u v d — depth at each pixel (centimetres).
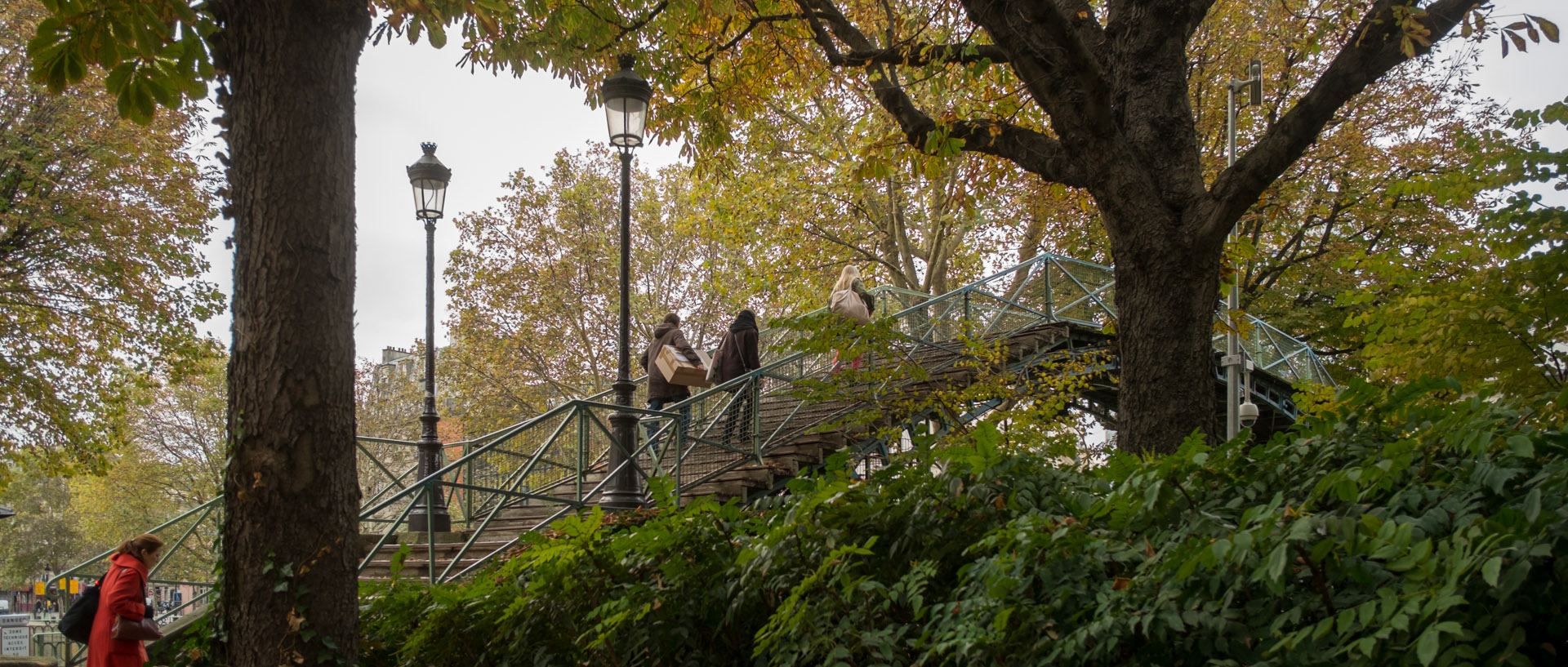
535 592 442
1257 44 2070
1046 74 614
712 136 1031
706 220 2366
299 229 473
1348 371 2295
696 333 3005
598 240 2878
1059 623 287
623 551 440
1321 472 299
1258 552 253
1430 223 2095
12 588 4791
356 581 486
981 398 894
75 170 1800
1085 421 1325
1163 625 257
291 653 455
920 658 299
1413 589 217
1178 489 319
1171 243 591
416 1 655
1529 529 222
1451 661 204
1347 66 558
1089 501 331
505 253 2877
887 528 378
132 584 620
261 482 461
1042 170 654
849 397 812
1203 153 2262
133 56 425
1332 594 252
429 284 1160
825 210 2325
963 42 759
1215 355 1597
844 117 2252
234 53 479
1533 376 534
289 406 467
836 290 1184
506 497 888
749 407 1018
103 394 1917
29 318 1831
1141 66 637
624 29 901
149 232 1861
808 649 335
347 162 494
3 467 1862
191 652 531
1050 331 1398
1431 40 563
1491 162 568
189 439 3641
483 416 2781
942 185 2225
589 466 1162
